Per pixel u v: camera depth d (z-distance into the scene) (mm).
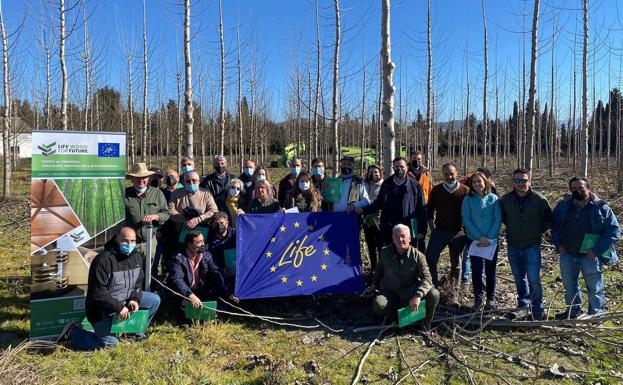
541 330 5625
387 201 6750
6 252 10086
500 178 23531
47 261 5379
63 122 12438
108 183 5637
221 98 16688
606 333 5512
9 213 14844
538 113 28266
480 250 6176
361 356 5117
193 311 5844
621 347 5207
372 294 6926
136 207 6266
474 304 6309
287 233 6680
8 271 8508
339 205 7363
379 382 4570
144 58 19969
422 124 34312
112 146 5625
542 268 8312
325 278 6582
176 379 4508
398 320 5641
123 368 4762
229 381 4547
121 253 5316
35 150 5289
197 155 43031
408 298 5719
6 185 16859
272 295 6371
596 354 5090
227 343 5418
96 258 5215
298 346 5395
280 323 5871
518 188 6012
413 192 6695
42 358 4957
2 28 16109
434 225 7488
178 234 6824
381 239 6840
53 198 5395
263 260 6508
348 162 7430
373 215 7539
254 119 29969
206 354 5141
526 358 5027
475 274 6297
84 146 5496
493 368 4816
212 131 31156
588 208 5723
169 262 6129
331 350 5293
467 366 4668
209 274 6336
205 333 5598
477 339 5461
